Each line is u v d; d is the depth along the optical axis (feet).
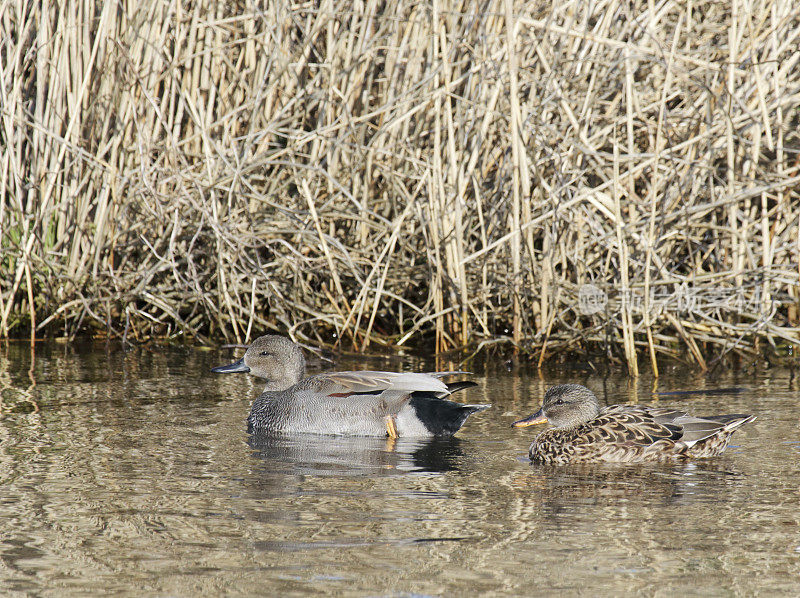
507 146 47.44
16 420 33.19
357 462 29.01
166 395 37.99
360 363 45.27
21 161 50.67
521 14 45.16
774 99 45.34
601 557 21.04
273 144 50.93
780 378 41.27
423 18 48.19
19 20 48.19
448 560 20.84
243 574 20.07
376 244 50.44
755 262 47.11
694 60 43.73
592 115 46.75
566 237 48.11
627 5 44.52
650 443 29.22
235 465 28.32
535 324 47.50
